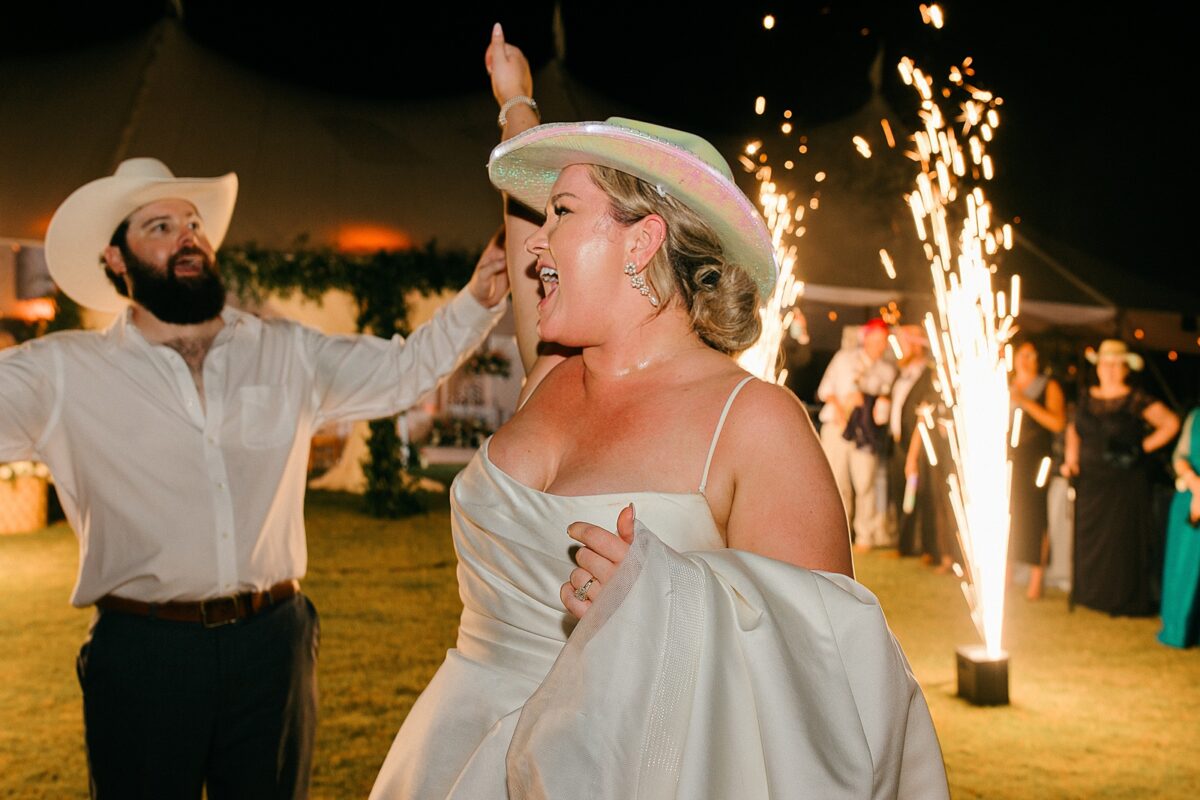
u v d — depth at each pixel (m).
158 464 2.28
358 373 2.59
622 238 1.34
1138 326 10.86
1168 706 4.62
